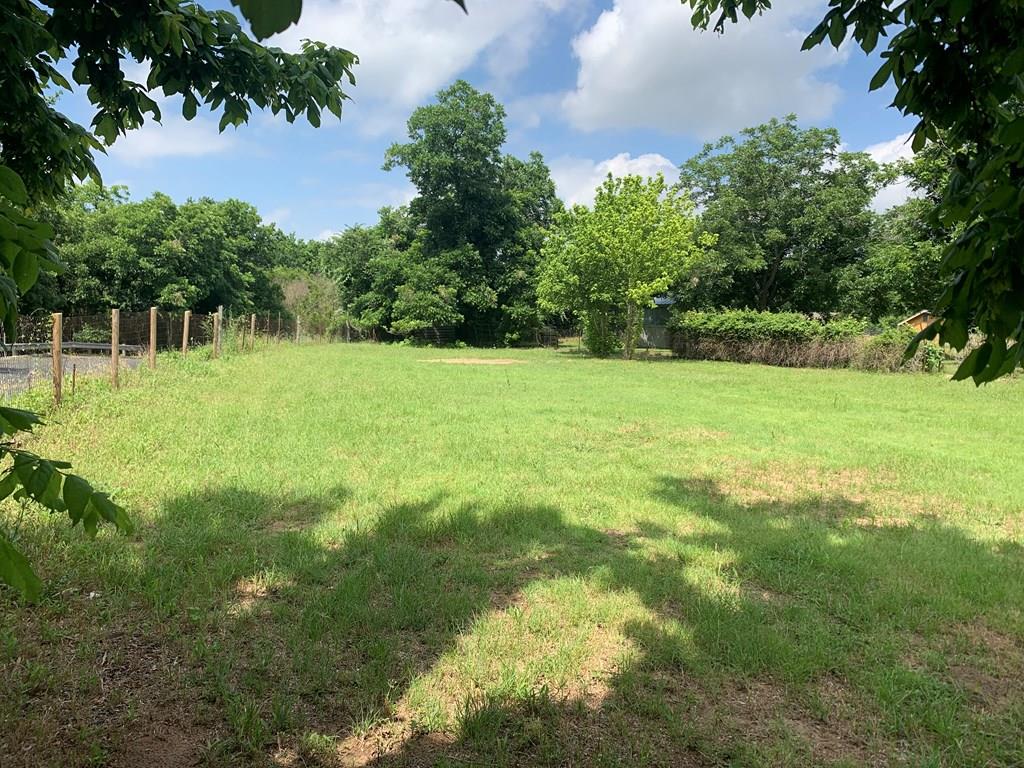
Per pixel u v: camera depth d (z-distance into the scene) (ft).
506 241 118.83
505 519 16.29
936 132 8.57
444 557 13.85
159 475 18.61
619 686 9.27
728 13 11.78
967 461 24.64
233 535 14.37
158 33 8.69
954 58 7.67
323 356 70.23
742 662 9.89
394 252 122.11
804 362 74.74
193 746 7.80
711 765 7.77
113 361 34.12
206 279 93.20
